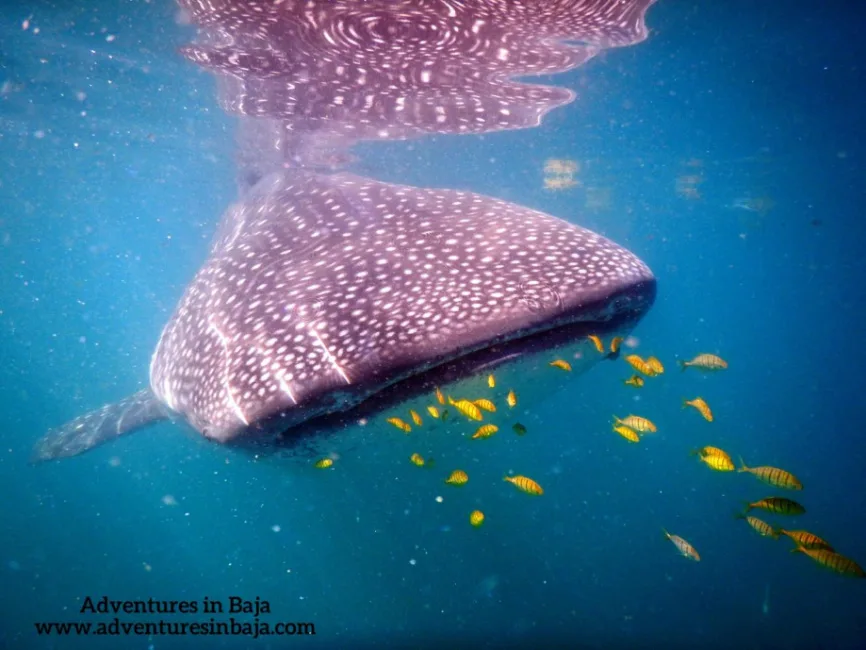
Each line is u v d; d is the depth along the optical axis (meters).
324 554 13.50
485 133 15.35
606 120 16.72
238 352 4.40
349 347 3.94
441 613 11.05
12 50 10.47
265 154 15.29
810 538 4.03
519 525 13.86
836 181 29.50
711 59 13.16
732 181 28.78
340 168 17.16
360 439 4.40
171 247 43.03
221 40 8.61
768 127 19.70
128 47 9.95
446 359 3.91
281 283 4.95
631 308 4.66
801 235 46.72
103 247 41.69
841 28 12.21
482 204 5.77
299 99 11.16
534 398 4.86
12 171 20.95
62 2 8.54
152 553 16.73
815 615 11.19
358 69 9.46
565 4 7.45
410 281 4.42
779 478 4.10
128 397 8.82
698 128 19.08
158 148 17.23
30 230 32.09
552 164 21.83
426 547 13.01
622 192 29.73
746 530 14.97
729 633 10.43
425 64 9.29
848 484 20.22
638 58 11.91
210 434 4.38
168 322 6.33
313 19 7.40
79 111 14.22
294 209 6.21
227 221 8.29
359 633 10.80
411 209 5.68
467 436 4.86
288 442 4.35
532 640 10.08
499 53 9.09
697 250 54.06
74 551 17.70
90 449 6.98
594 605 11.28
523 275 4.38
